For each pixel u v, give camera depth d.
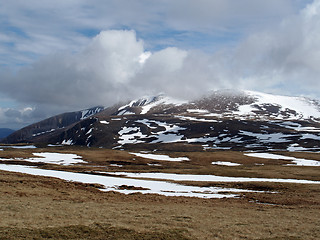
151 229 23.64
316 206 38.22
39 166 83.75
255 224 26.83
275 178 68.88
